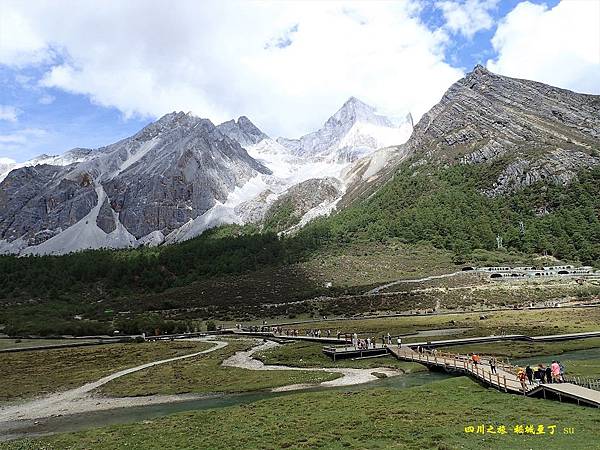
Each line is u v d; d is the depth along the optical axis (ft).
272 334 347.97
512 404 138.41
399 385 184.14
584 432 105.50
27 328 421.18
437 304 446.19
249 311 492.54
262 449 110.11
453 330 318.24
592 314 344.28
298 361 247.09
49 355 295.89
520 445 100.01
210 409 158.20
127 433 131.23
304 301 509.76
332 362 243.60
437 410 135.23
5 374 238.68
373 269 634.43
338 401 153.38
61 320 491.72
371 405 145.59
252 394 181.88
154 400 178.40
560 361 208.13
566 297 445.37
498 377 160.97
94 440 126.31
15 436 140.46
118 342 356.59
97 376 225.15
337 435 116.67
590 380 157.69
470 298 454.81
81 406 174.19
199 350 298.15
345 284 574.56
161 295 625.00
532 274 551.59
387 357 249.14
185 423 137.80
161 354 286.05
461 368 194.08
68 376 228.84
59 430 144.46
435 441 107.24
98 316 527.40
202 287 639.35
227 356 269.23
